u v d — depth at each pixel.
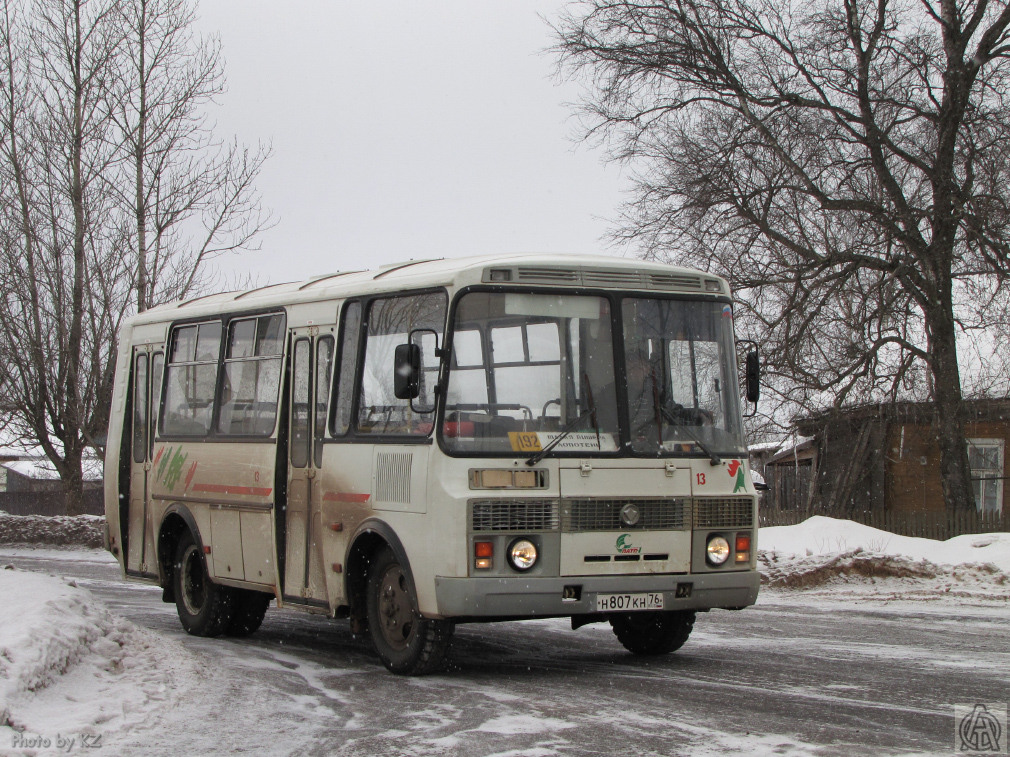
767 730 7.24
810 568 18.69
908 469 30.23
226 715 7.96
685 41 27.08
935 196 25.95
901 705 8.06
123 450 14.71
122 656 9.58
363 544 10.12
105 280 30.28
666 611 9.98
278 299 11.75
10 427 31.86
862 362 26.59
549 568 9.01
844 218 26.98
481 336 9.21
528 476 9.04
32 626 8.84
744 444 10.01
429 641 9.37
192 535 12.88
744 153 26.89
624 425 9.41
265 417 11.71
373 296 10.21
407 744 7.05
